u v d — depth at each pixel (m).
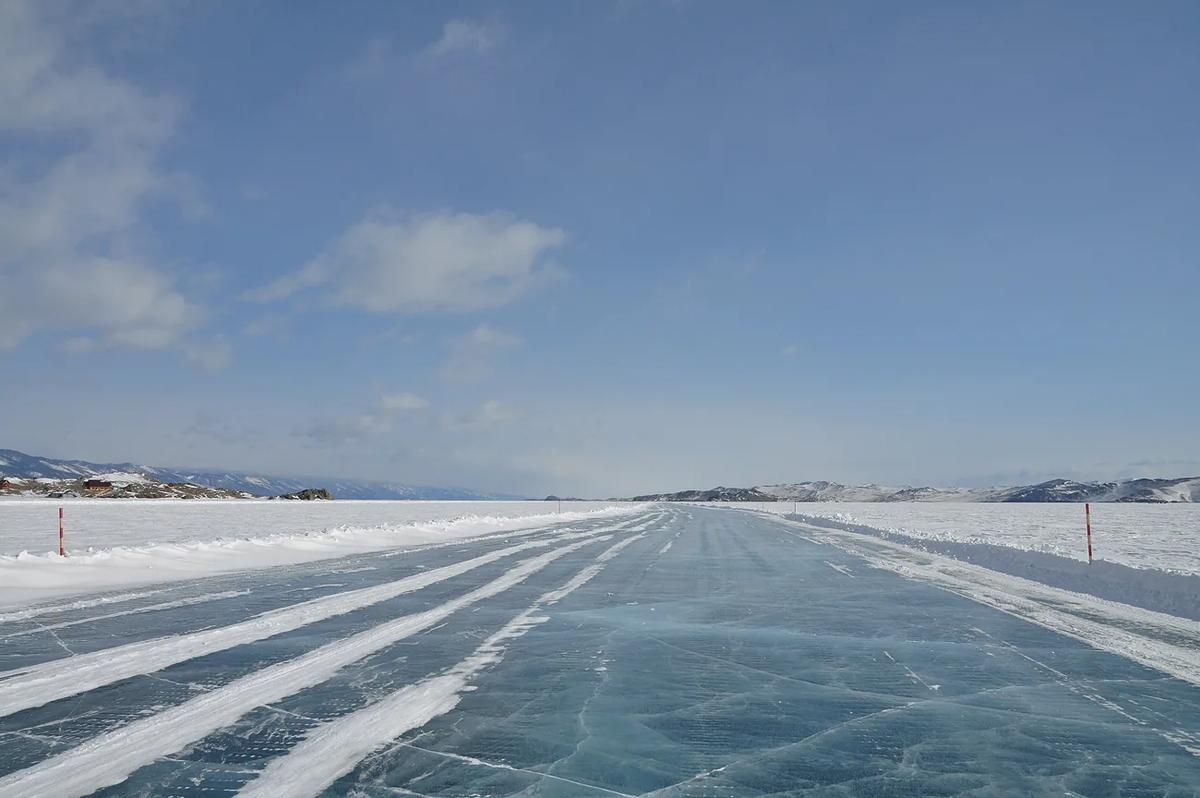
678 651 7.62
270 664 6.87
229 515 47.41
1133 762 4.61
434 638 8.11
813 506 116.00
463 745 4.81
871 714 5.59
